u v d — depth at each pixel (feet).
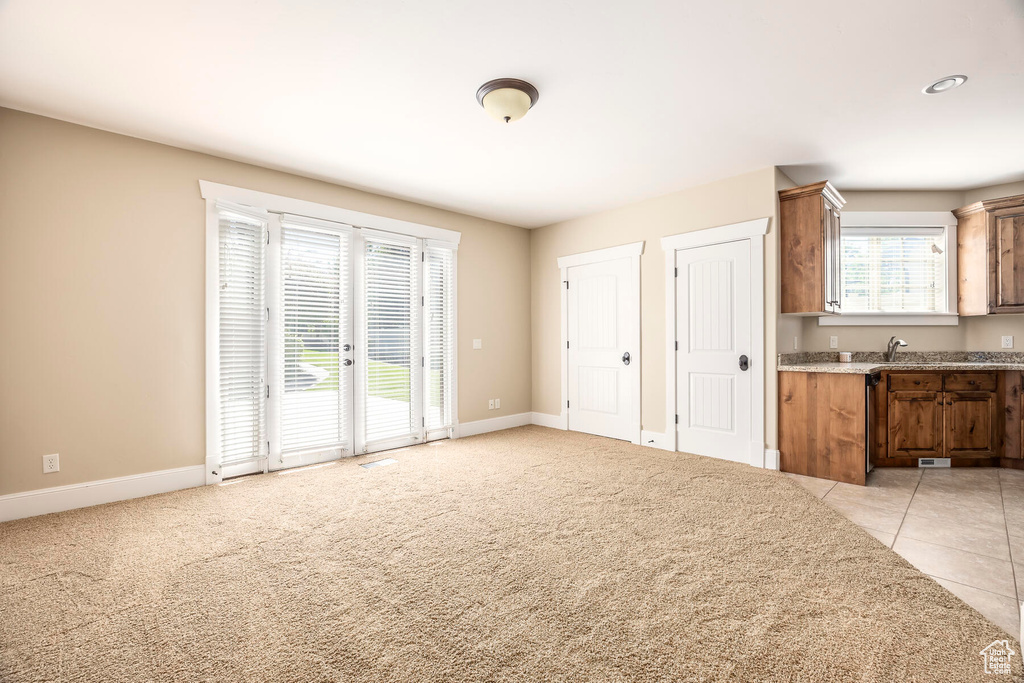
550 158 11.16
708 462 12.35
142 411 9.86
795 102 8.52
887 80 7.76
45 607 5.72
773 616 5.44
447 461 12.57
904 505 9.30
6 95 8.10
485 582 6.27
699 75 7.64
